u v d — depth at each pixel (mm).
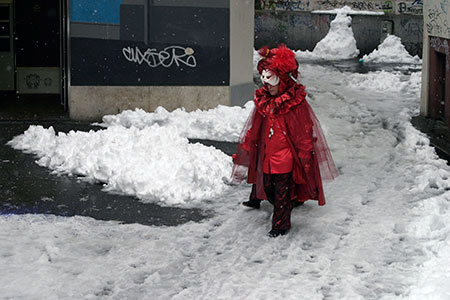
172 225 6391
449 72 11344
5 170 8203
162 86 11734
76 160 8219
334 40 25297
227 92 12000
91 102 11461
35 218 6422
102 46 11352
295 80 6406
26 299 4691
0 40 13609
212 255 5590
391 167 8742
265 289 4855
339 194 7402
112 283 5027
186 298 4734
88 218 6492
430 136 10719
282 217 6043
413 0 27094
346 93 15055
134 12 11398
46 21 13703
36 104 12719
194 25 11680
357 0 27031
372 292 4801
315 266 5305
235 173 6773
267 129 6105
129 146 7988
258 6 26562
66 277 5078
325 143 6352
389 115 12508
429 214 6539
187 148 8078
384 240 5895
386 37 26422
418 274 5078
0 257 5391
